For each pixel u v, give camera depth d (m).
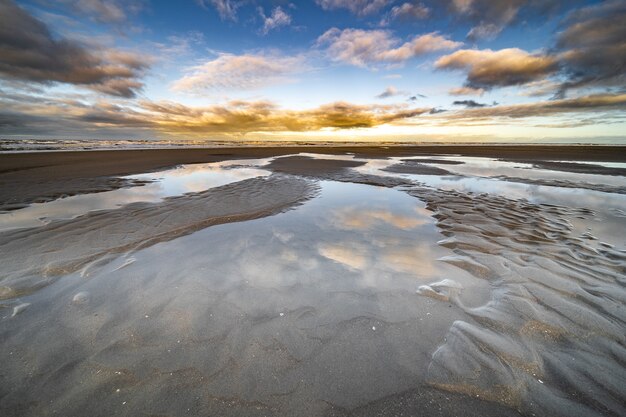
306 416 1.84
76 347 2.38
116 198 7.79
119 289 3.30
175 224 5.73
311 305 3.04
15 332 2.54
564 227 5.77
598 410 1.87
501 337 2.55
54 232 5.11
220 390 2.00
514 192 9.45
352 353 2.36
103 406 1.88
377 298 3.19
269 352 2.36
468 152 30.31
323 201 8.11
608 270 3.83
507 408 1.89
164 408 1.88
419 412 1.87
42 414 1.82
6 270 3.69
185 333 2.57
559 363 2.25
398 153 28.67
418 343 2.47
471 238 5.12
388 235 5.34
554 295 3.23
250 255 4.34
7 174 11.22
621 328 2.67
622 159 21.69
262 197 8.20
